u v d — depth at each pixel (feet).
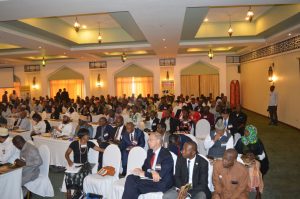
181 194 11.62
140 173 13.55
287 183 17.28
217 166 11.86
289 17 25.62
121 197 13.47
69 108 37.99
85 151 16.78
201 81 56.65
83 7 18.25
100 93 59.88
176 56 54.39
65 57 53.42
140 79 58.34
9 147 16.94
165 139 18.62
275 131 33.53
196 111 28.89
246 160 13.80
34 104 47.50
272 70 40.81
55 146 21.50
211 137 17.15
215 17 33.42
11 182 14.06
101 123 22.67
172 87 57.11
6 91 56.85
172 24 24.57
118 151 15.70
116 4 18.02
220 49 50.52
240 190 11.36
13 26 26.63
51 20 29.89
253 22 35.65
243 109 55.47
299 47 32.01
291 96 35.09
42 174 16.17
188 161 12.73
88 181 14.66
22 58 52.85
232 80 54.95
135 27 29.66
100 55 51.98
